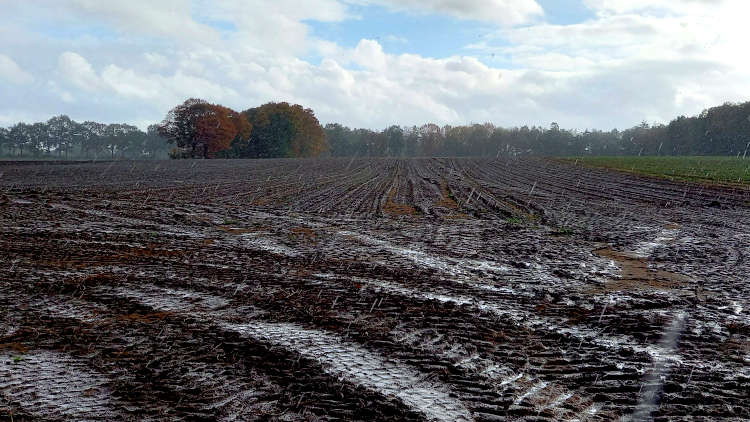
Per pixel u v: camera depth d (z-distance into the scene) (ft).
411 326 25.95
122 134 561.84
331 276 36.27
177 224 57.82
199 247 45.60
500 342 24.08
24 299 29.25
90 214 61.72
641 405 18.11
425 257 43.86
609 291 34.22
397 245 49.19
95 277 34.04
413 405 17.87
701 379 20.39
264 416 16.92
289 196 94.32
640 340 24.75
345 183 128.57
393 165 230.48
